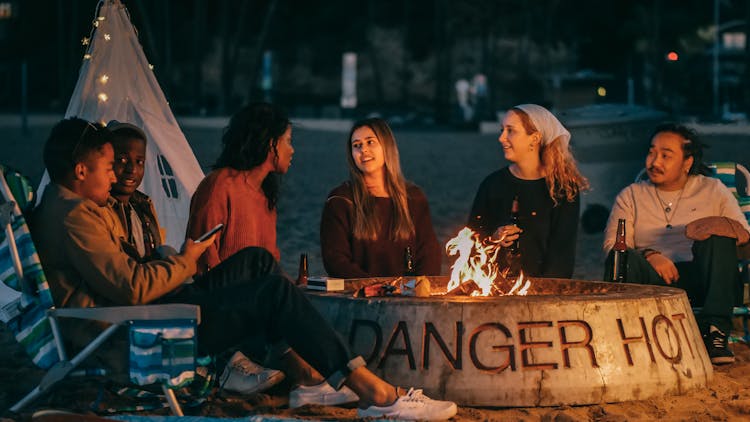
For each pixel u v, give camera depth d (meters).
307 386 5.22
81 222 4.68
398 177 6.59
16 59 75.31
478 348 5.12
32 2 75.31
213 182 6.10
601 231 14.12
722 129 33.72
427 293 5.62
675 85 72.88
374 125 6.55
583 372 5.14
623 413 5.02
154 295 4.68
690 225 6.45
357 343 5.28
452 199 17.38
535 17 77.50
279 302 4.74
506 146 6.88
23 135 32.12
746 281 6.84
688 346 5.57
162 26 75.00
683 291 5.80
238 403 5.20
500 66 79.81
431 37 79.19
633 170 14.10
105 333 4.59
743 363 6.37
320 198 17.00
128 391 5.05
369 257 6.56
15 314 4.69
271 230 6.28
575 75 26.14
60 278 4.76
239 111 6.18
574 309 5.22
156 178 7.12
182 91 74.81
